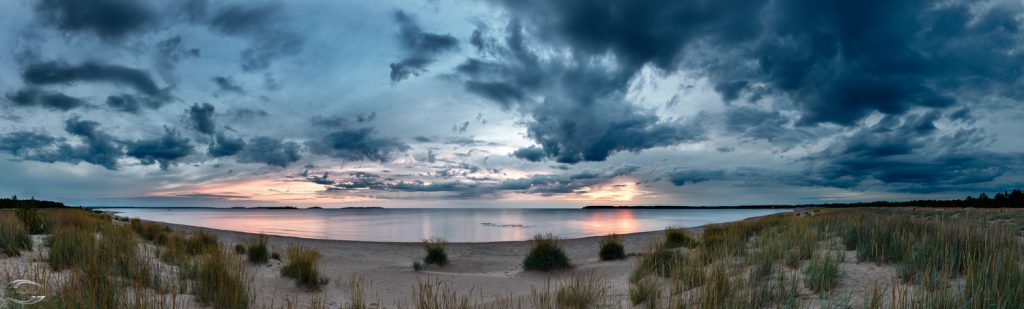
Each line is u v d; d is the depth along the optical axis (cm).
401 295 913
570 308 614
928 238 712
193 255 1103
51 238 907
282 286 905
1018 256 581
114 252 752
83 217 1567
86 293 481
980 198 5903
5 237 812
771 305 521
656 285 667
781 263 685
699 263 700
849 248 798
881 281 577
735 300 507
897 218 1062
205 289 642
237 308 606
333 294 899
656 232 2733
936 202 6394
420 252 1894
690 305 517
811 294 559
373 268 1284
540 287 966
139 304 487
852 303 507
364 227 4731
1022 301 430
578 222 6334
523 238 3186
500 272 1312
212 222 5581
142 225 1767
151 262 817
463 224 5638
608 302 663
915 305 443
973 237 702
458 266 1424
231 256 884
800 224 1216
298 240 2259
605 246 1370
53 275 626
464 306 653
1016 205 5425
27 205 1205
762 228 1427
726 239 1034
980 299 437
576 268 1229
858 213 1513
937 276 528
